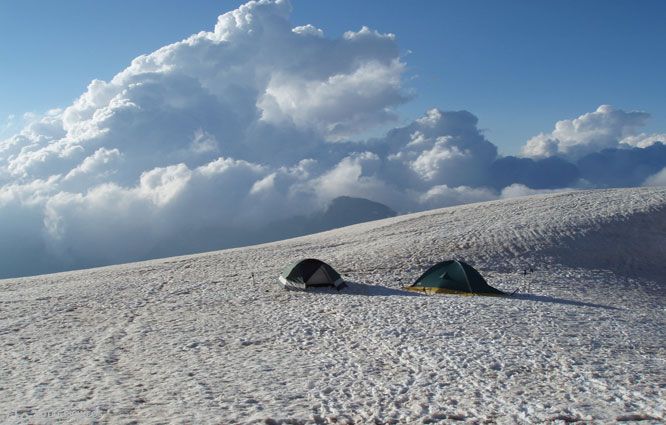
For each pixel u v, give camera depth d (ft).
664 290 83.10
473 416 27.58
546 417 27.09
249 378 35.17
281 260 112.16
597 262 97.40
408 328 50.72
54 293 81.30
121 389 32.63
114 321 57.52
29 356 42.11
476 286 73.46
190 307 65.72
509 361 38.75
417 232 128.67
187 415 27.27
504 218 130.52
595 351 42.19
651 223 116.67
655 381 33.96
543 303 66.03
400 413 28.09
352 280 85.15
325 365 38.70
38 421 26.11
